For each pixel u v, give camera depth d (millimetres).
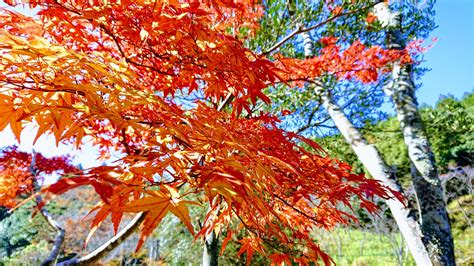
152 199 940
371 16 5348
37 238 19062
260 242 2473
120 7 1390
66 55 1218
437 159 16938
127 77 1446
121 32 1595
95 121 2471
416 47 4465
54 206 17281
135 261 15633
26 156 5613
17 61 1237
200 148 1279
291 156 1590
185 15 1378
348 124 4562
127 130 2457
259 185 1444
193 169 1096
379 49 4188
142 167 1038
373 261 12891
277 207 2768
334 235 16312
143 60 1912
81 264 2211
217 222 2252
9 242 21531
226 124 1623
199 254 8812
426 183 3723
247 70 1519
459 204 14102
